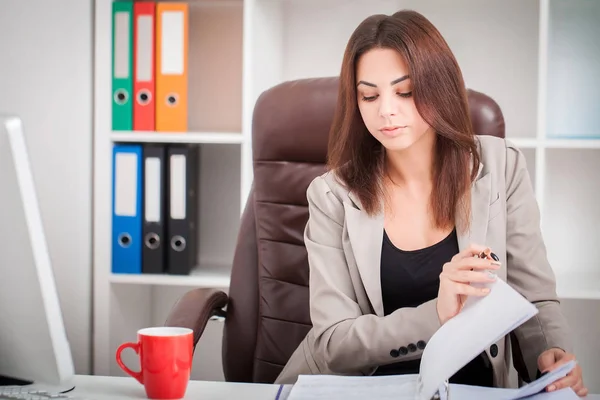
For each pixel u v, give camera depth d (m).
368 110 1.41
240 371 1.87
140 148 2.48
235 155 2.75
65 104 2.52
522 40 2.59
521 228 1.49
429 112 1.38
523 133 2.61
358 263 1.46
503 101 2.61
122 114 2.51
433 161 1.49
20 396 1.05
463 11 2.61
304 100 1.82
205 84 2.74
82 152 2.53
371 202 1.48
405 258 1.46
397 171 1.51
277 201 1.84
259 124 1.85
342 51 2.67
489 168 1.50
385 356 1.31
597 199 2.61
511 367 1.79
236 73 2.72
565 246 2.63
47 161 2.54
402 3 2.63
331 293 1.44
